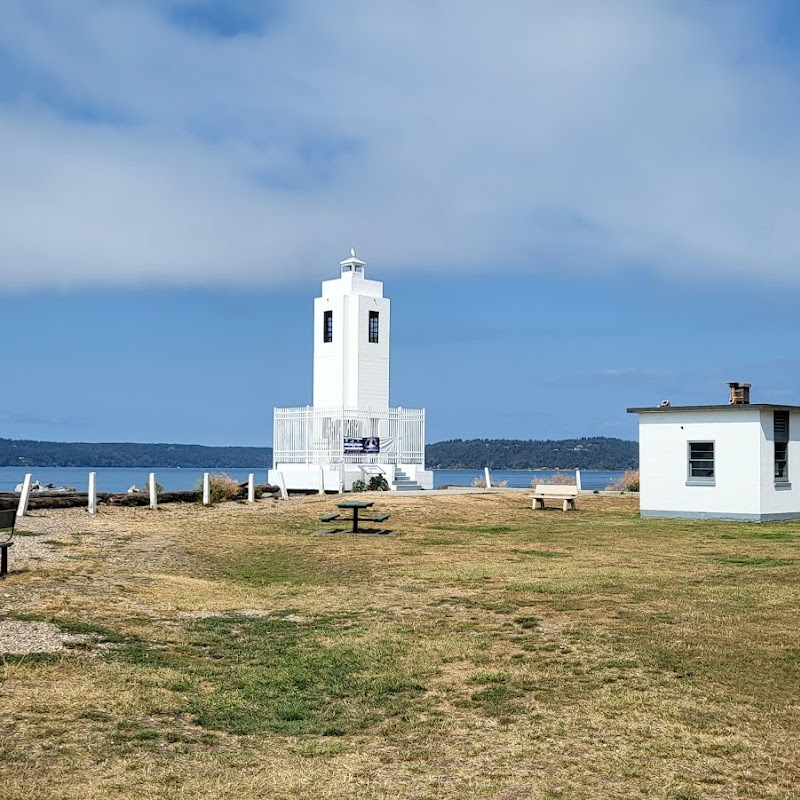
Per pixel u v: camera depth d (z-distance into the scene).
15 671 9.77
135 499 29.25
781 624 12.75
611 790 7.27
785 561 19.31
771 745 8.20
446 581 16.72
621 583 16.25
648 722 8.79
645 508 30.73
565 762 7.84
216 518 27.03
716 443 29.52
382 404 45.16
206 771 7.53
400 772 7.64
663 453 30.52
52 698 9.01
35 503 26.22
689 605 14.15
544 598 14.89
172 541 21.92
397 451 44.59
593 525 27.50
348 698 9.66
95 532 22.27
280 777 7.47
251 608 14.16
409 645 11.75
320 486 39.12
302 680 10.17
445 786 7.36
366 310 44.59
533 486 43.50
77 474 145.50
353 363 44.28
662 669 10.54
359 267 45.69
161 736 8.27
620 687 9.87
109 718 8.61
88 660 10.42
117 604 13.62
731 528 26.59
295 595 15.35
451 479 83.69
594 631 12.40
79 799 6.82
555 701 9.45
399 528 26.22
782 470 29.83
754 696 9.54
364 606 14.39
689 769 7.68
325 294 45.78
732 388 30.42
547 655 11.23
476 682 10.17
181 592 15.07
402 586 16.20
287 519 27.42
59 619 12.18
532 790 7.27
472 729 8.69
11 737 7.94
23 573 15.59
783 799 7.10
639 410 30.98
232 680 10.12
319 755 8.00
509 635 12.29
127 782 7.19
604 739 8.37
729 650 11.31
